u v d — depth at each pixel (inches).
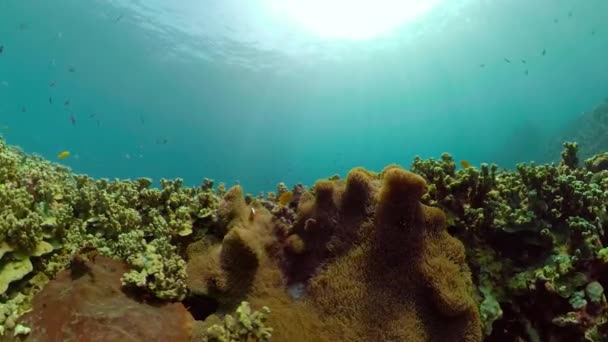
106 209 46.2
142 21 426.6
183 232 45.3
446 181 48.1
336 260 38.2
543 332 37.7
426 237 37.3
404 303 35.5
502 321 40.7
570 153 57.4
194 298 38.6
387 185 36.3
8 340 28.6
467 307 34.6
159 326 32.8
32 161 65.9
